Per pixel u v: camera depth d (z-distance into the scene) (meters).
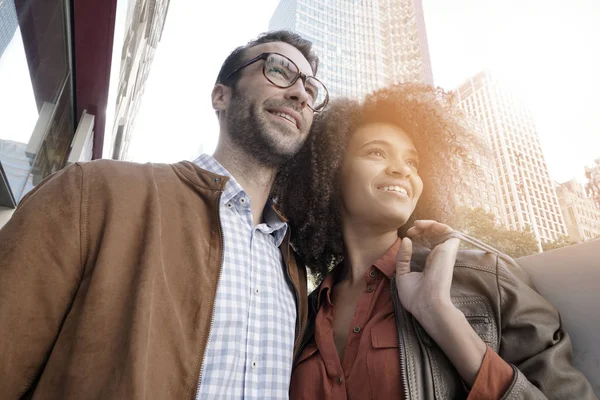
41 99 4.24
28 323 0.75
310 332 1.34
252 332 1.09
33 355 0.75
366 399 1.01
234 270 1.12
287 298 1.33
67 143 6.21
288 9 72.81
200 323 0.93
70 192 0.91
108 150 9.64
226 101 1.51
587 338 1.08
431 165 1.76
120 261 0.87
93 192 0.94
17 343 0.73
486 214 16.78
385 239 1.47
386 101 1.66
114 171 1.02
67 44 4.87
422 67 76.44
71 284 0.83
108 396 0.71
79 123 6.45
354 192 1.45
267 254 1.30
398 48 79.38
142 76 17.89
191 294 0.96
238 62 1.52
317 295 1.52
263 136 1.37
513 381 0.88
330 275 1.54
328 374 1.12
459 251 1.30
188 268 0.99
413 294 1.08
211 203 1.13
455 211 1.81
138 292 0.83
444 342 0.97
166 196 1.07
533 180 78.25
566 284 1.16
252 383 1.03
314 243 1.79
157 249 0.92
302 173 1.85
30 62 3.67
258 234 1.31
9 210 3.95
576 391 0.91
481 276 1.14
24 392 0.74
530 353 0.99
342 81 68.00
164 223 1.01
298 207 1.84
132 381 0.72
